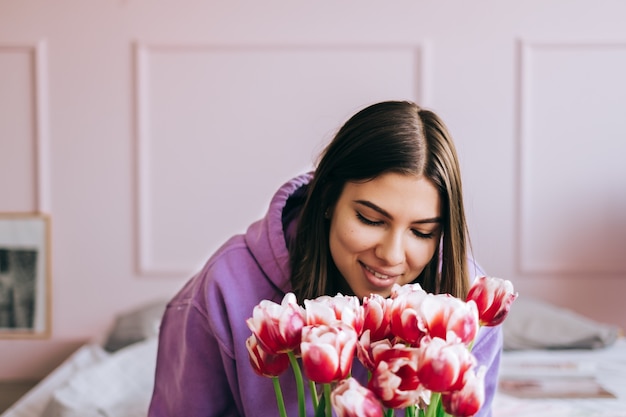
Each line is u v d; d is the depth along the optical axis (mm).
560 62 2717
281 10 2703
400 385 586
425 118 862
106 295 2779
